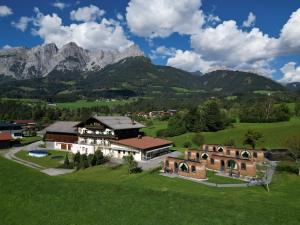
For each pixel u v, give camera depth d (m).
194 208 35.09
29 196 38.50
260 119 148.25
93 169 71.94
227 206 36.16
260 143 104.75
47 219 32.53
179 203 36.47
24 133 153.00
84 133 98.38
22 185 42.09
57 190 40.44
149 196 38.56
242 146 104.75
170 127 139.50
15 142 116.19
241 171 64.25
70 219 32.44
